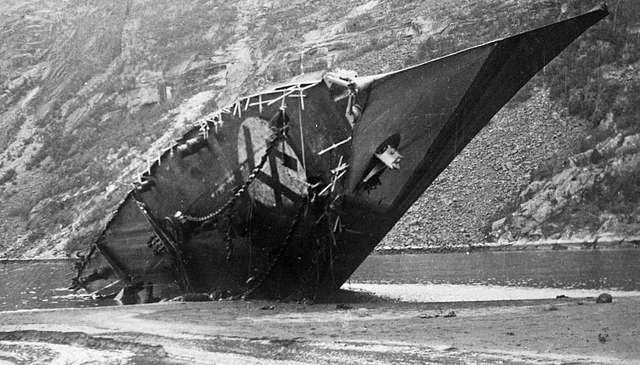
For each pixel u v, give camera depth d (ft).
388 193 54.65
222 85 231.71
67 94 273.13
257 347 34.01
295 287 59.82
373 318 41.93
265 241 59.82
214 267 64.69
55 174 230.68
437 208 127.85
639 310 36.94
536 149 129.59
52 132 253.85
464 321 37.45
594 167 117.70
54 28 340.59
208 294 65.21
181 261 67.36
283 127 57.31
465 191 128.36
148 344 37.91
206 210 63.36
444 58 50.96
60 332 44.32
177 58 254.27
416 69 51.83
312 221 56.95
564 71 141.69
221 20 270.67
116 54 283.38
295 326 40.34
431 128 52.49
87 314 54.49
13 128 269.85
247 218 60.13
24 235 202.69
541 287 60.18
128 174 197.67
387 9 226.58
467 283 68.18
